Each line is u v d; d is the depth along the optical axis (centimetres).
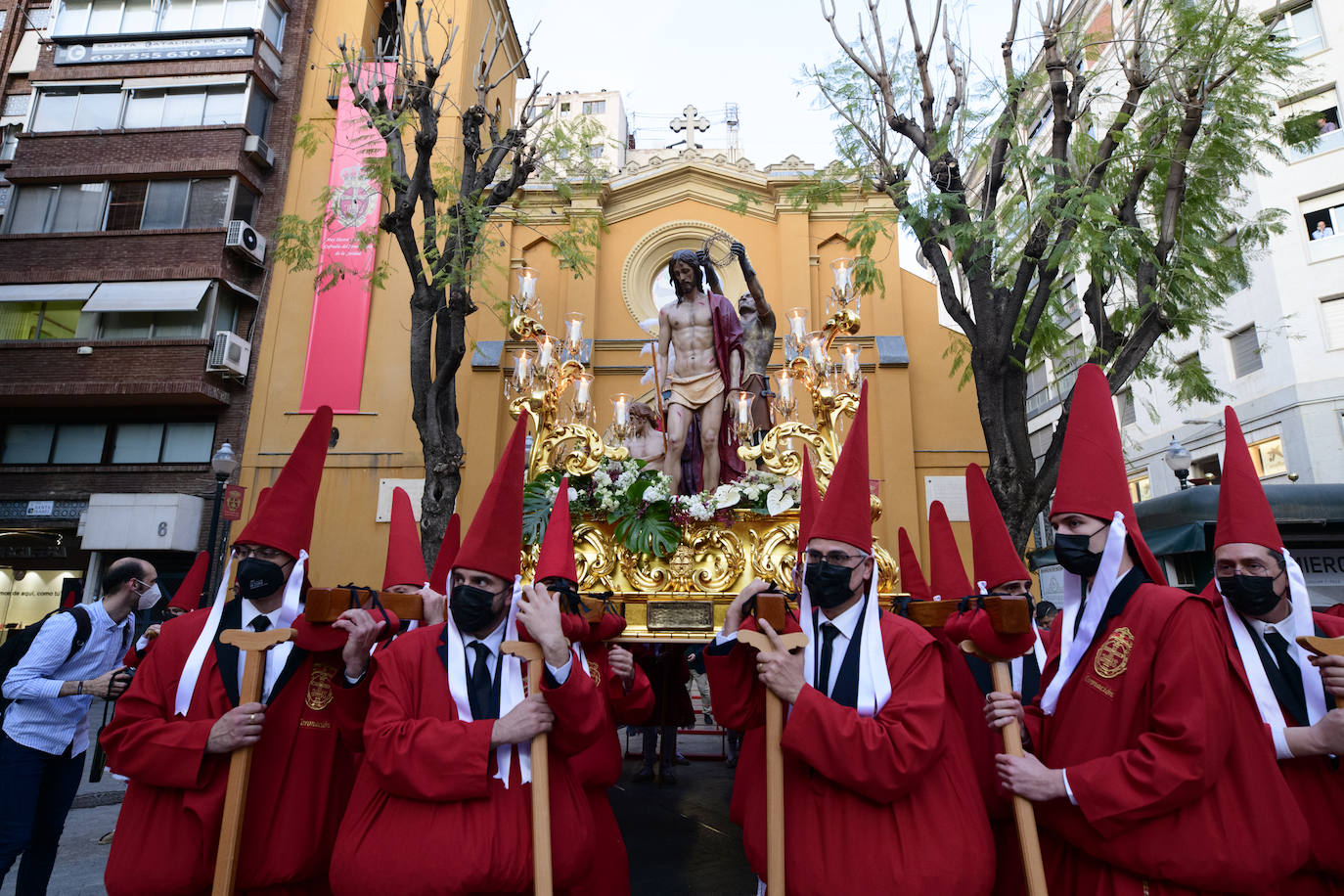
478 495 1522
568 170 1240
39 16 2033
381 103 1060
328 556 1563
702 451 723
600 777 362
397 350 1664
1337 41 1669
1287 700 277
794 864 256
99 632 441
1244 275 925
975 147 858
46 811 418
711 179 1738
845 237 1656
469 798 254
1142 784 229
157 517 1619
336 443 1616
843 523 282
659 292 1708
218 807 274
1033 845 247
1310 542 905
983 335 821
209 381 1670
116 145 1802
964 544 1503
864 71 895
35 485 1694
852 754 242
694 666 1073
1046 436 2131
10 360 1678
